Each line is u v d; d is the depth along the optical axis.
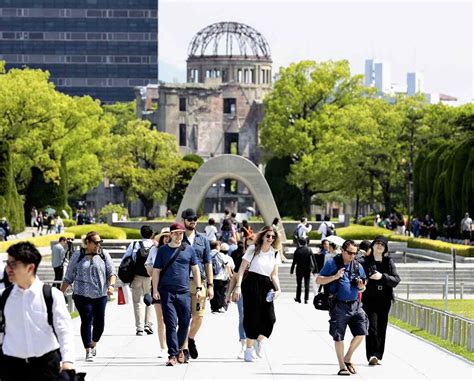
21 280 22.23
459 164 121.81
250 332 37.53
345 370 34.69
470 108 156.50
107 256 38.12
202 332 48.28
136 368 35.84
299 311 61.12
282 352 40.78
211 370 35.47
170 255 36.03
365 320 34.72
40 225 140.25
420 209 143.50
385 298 36.66
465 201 118.50
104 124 180.25
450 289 78.31
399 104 160.62
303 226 90.06
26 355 22.34
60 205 161.50
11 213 130.12
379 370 35.66
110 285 38.06
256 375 34.47
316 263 71.56
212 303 58.28
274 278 37.56
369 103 168.00
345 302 34.47
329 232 95.38
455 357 39.09
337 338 34.47
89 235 37.88
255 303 37.44
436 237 125.69
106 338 45.16
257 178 108.25
